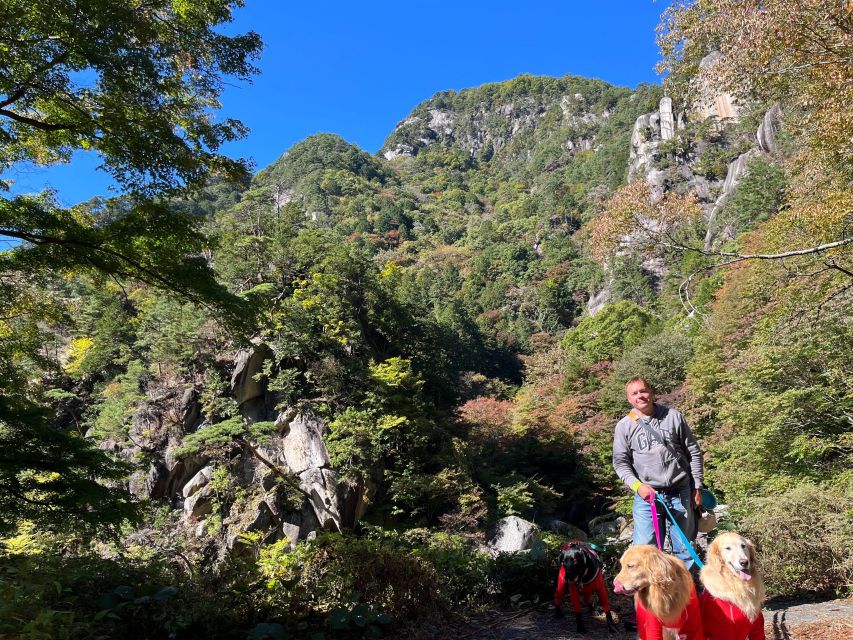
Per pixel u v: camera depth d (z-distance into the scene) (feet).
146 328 141.08
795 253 30.14
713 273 151.12
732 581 9.59
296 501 95.14
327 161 623.36
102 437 111.14
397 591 17.16
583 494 121.49
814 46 29.66
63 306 32.48
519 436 129.70
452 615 18.21
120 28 23.76
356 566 17.10
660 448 13.24
